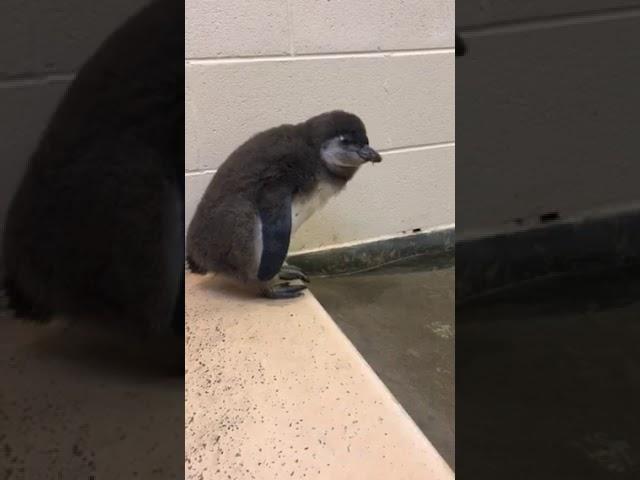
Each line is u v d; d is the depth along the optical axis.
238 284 1.65
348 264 2.07
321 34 1.84
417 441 0.98
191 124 1.77
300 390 1.12
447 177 2.15
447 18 1.98
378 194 2.07
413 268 2.08
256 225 1.51
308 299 1.57
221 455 0.93
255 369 1.19
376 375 1.19
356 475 0.89
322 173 1.67
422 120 2.06
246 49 1.77
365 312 1.67
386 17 1.90
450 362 1.37
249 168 1.56
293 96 1.86
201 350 1.26
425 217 2.16
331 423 1.02
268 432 0.99
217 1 1.70
